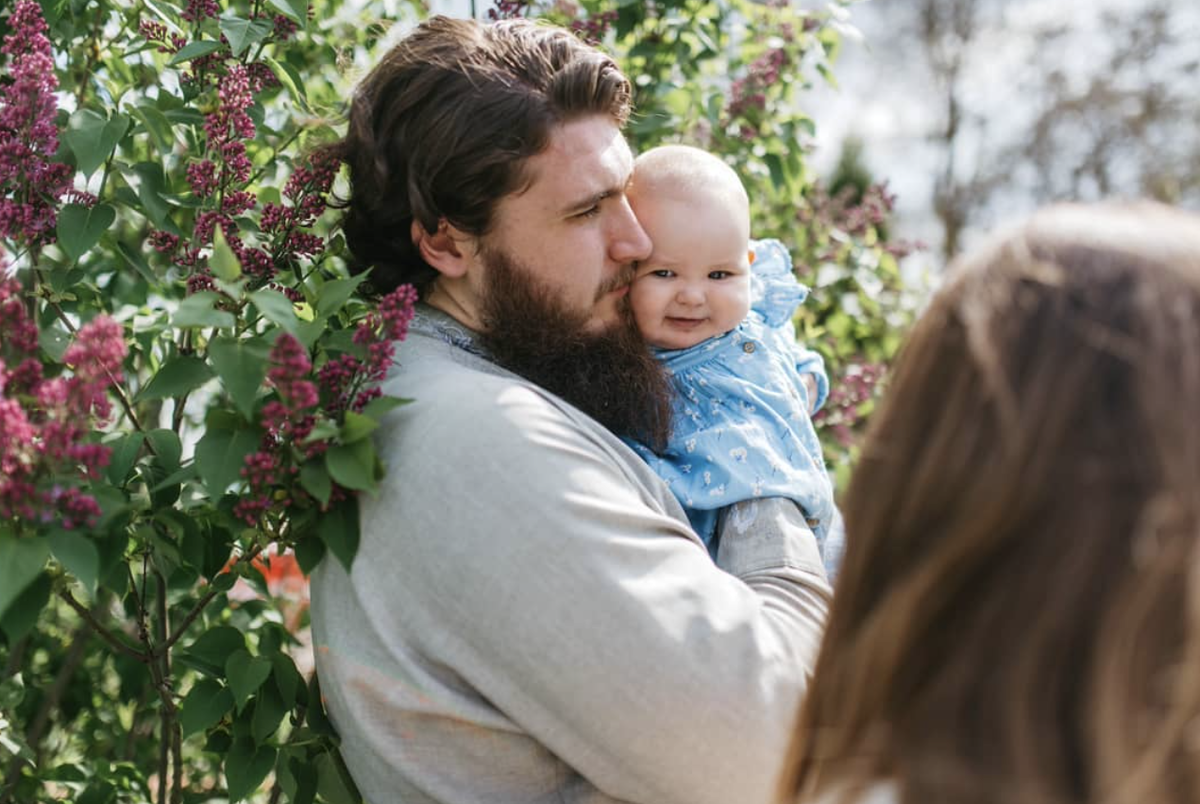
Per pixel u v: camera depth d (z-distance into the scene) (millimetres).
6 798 1728
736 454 1489
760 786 1140
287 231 1532
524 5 2043
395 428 1262
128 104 1483
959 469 662
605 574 1147
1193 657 598
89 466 1119
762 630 1188
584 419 1326
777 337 1757
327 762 1437
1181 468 612
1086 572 618
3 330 1190
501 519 1169
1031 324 668
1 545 1078
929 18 10891
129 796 1823
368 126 1465
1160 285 654
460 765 1229
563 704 1145
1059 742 614
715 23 2377
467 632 1177
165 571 1464
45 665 2273
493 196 1383
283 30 1649
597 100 1410
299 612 2209
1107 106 10055
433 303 1495
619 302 1530
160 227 1526
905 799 649
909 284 3023
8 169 1354
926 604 666
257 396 1191
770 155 2373
